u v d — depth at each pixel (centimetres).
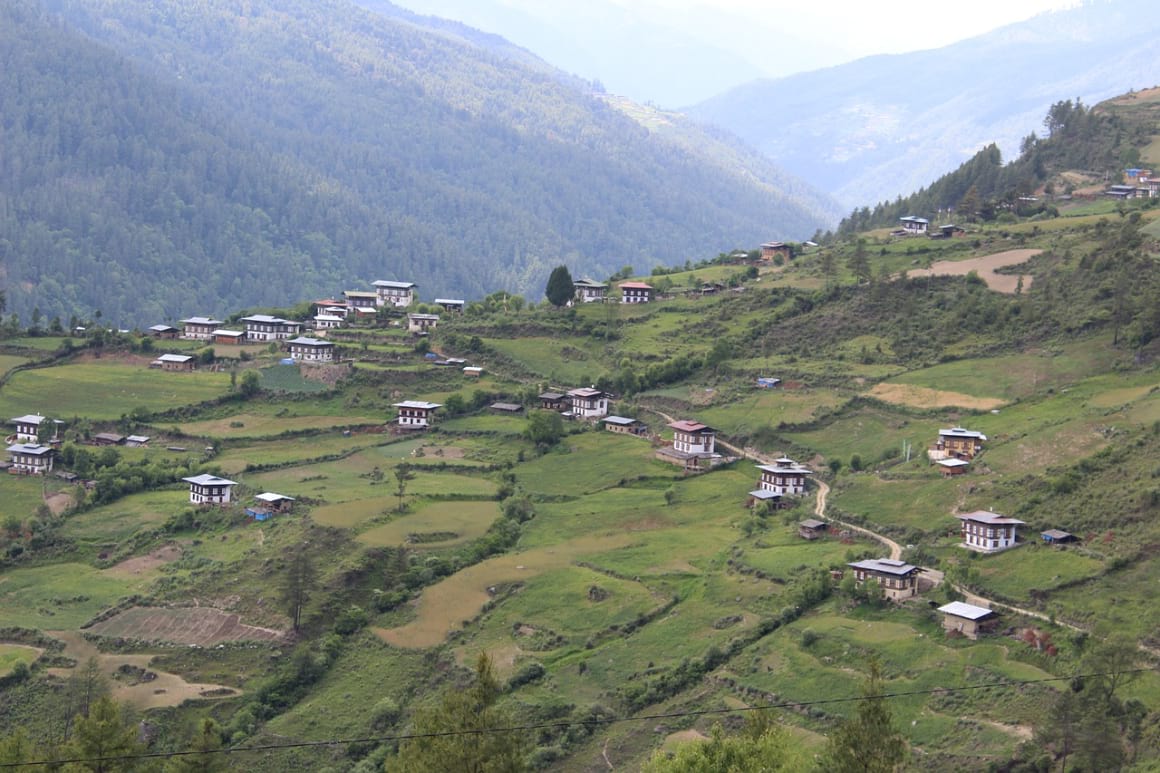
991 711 14912
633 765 15625
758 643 17650
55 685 18675
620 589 19988
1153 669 15012
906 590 18038
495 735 12812
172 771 14662
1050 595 17138
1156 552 17400
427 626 19850
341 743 17288
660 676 17425
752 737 12631
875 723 12150
